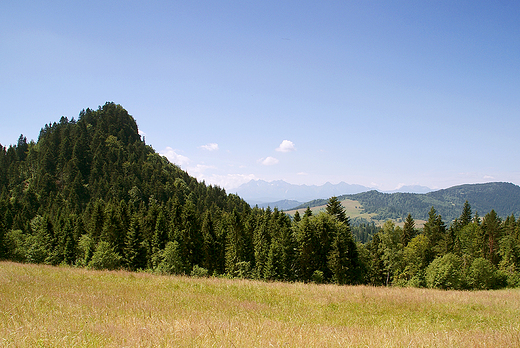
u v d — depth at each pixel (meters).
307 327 8.96
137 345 6.08
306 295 16.41
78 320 8.30
